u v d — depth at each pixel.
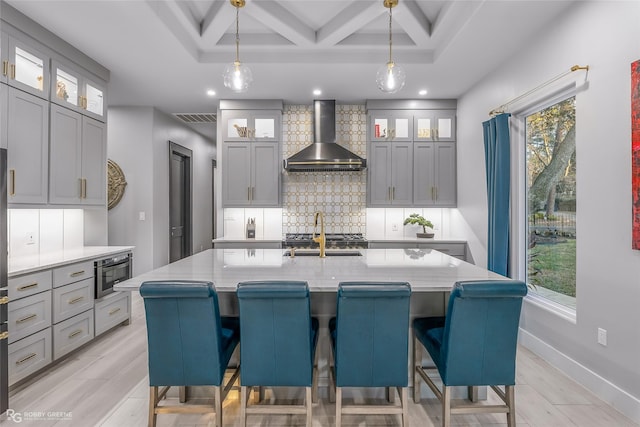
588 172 2.39
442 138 4.76
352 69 3.68
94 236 3.76
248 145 4.75
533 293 3.19
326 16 3.07
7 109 2.55
